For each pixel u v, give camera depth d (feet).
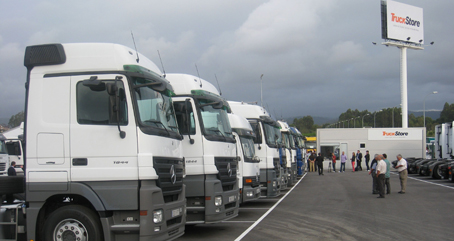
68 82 23.39
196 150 31.37
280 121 76.59
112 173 22.39
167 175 24.03
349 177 108.47
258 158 46.52
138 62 24.21
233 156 35.27
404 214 42.96
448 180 95.50
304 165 125.08
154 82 23.94
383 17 186.50
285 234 33.06
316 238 31.24
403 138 153.89
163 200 23.15
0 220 24.54
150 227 22.03
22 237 24.47
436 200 55.42
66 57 23.61
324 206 50.34
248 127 45.37
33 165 22.99
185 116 30.81
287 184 72.59
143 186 22.30
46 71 23.63
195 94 32.14
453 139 100.99
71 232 22.80
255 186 44.42
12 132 86.17
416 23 190.60
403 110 188.14
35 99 23.48
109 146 22.56
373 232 33.27
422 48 190.39
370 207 48.70
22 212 24.49
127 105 22.61
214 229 36.09
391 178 105.40
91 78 22.82
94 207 22.61
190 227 37.17
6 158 80.12
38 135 23.15
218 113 34.50
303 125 529.86
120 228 22.26
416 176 113.29
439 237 31.19
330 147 157.79
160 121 24.48
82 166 22.63
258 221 39.88
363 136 155.94
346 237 31.45
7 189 24.59
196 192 31.07
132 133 22.43
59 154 22.88
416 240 30.19
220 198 31.68
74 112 23.12
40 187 22.72
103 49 23.49
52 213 22.98
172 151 24.90
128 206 22.13
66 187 22.54
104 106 22.93
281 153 60.64
